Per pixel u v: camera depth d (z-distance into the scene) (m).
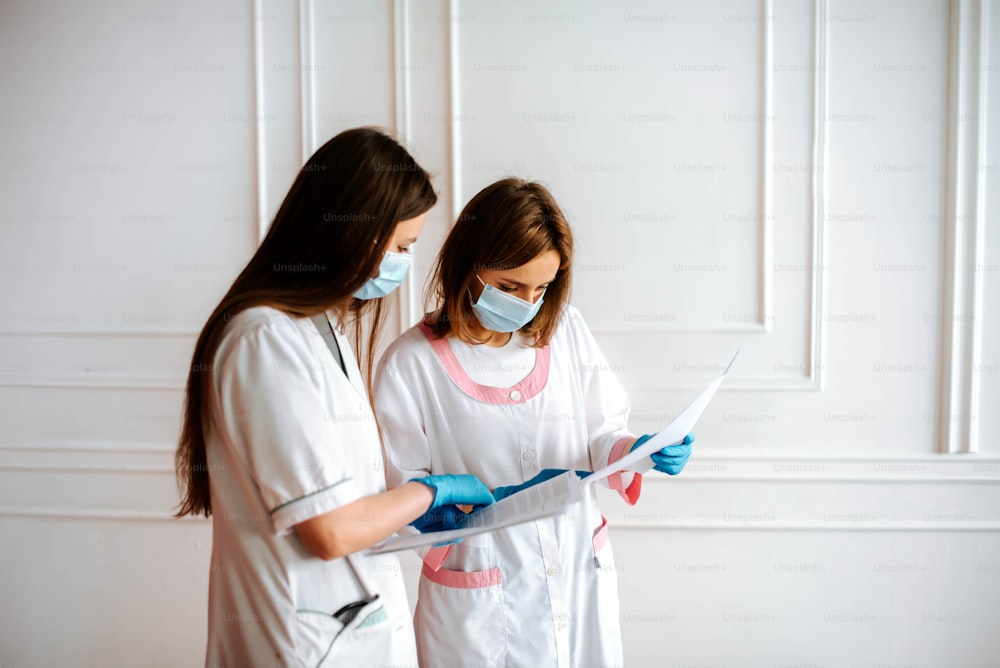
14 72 2.03
